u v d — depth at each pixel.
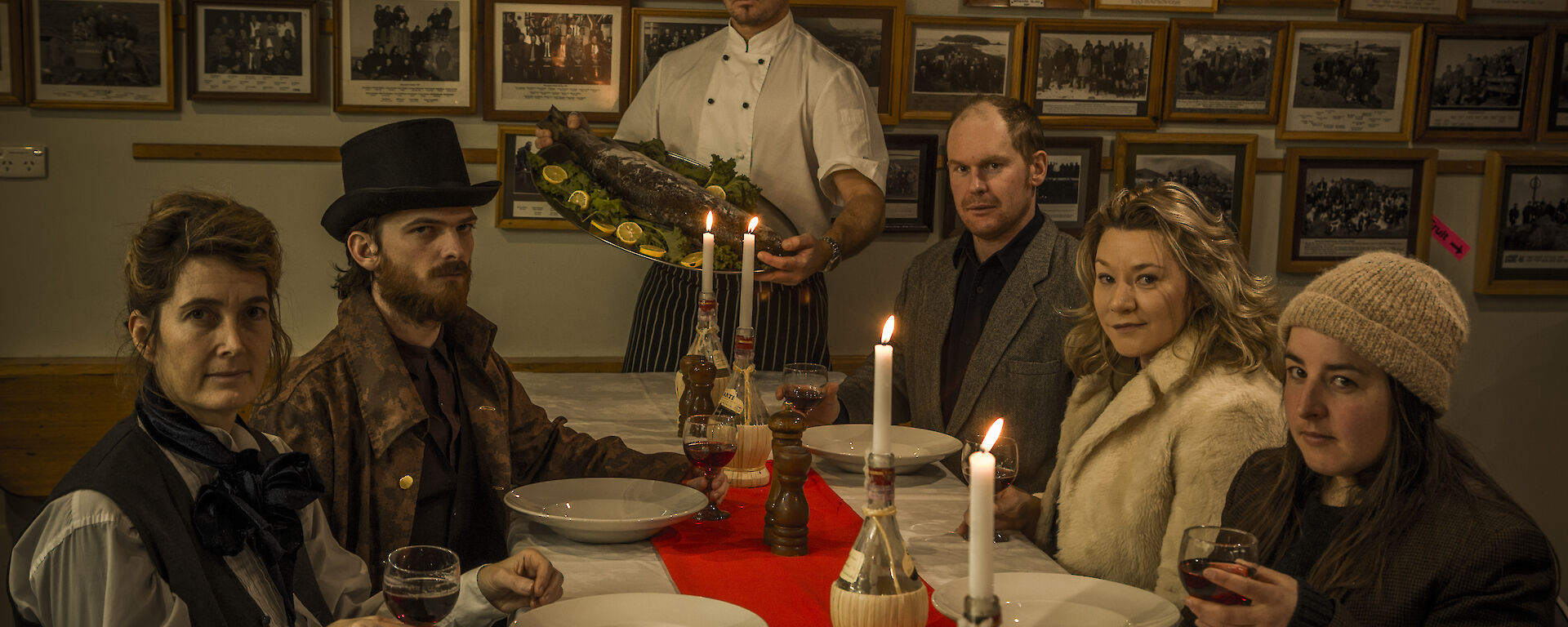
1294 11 4.24
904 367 2.78
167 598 1.19
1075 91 4.15
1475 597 1.16
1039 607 1.37
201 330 1.27
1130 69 4.16
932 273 2.72
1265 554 1.42
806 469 1.61
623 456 2.01
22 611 1.21
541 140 3.20
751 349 2.04
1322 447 1.28
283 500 1.31
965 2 4.10
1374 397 1.24
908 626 1.22
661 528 1.68
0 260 3.84
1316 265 4.34
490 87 3.93
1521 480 4.61
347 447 1.80
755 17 3.46
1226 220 1.86
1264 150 4.31
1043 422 2.43
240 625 1.27
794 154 3.58
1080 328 2.04
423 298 1.87
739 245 2.93
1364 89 4.28
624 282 4.18
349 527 1.83
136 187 3.87
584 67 3.96
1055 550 1.91
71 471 1.26
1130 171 4.22
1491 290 4.44
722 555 1.61
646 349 3.50
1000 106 2.52
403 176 1.87
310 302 4.02
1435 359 1.21
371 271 1.91
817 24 3.99
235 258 1.27
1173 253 1.73
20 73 3.72
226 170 3.90
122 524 1.18
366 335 1.85
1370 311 1.22
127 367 1.33
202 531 1.26
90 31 3.74
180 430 1.28
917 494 1.98
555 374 3.12
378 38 3.86
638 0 3.98
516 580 1.37
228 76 3.82
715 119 3.60
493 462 1.99
